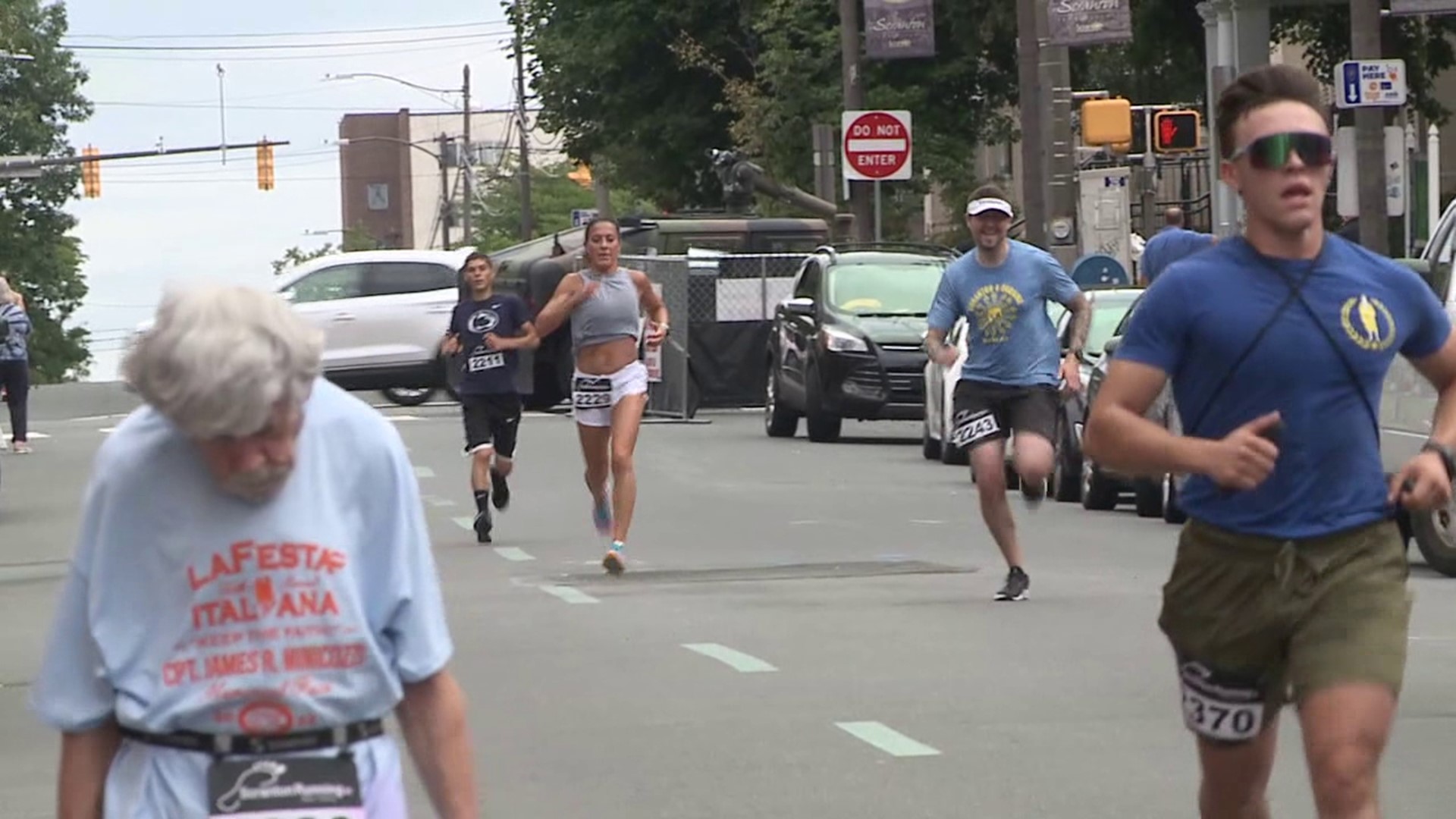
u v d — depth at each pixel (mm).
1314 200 13758
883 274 72750
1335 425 13766
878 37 89688
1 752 23641
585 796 20672
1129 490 52781
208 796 9891
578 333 38781
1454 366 14164
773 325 75875
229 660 9891
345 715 10031
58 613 10039
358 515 10055
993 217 32375
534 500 52969
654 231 91438
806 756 22250
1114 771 21359
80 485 61281
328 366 89562
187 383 9375
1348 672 13469
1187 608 14180
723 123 134375
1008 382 32875
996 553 41094
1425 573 36656
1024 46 80000
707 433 76750
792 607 33125
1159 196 120312
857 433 78438
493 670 27797
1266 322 13711
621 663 28172
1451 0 60281
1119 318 54000
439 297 90562
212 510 9867
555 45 136125
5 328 61281
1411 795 20188
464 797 10344
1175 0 111000
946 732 23375
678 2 132375
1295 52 129375
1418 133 113750
